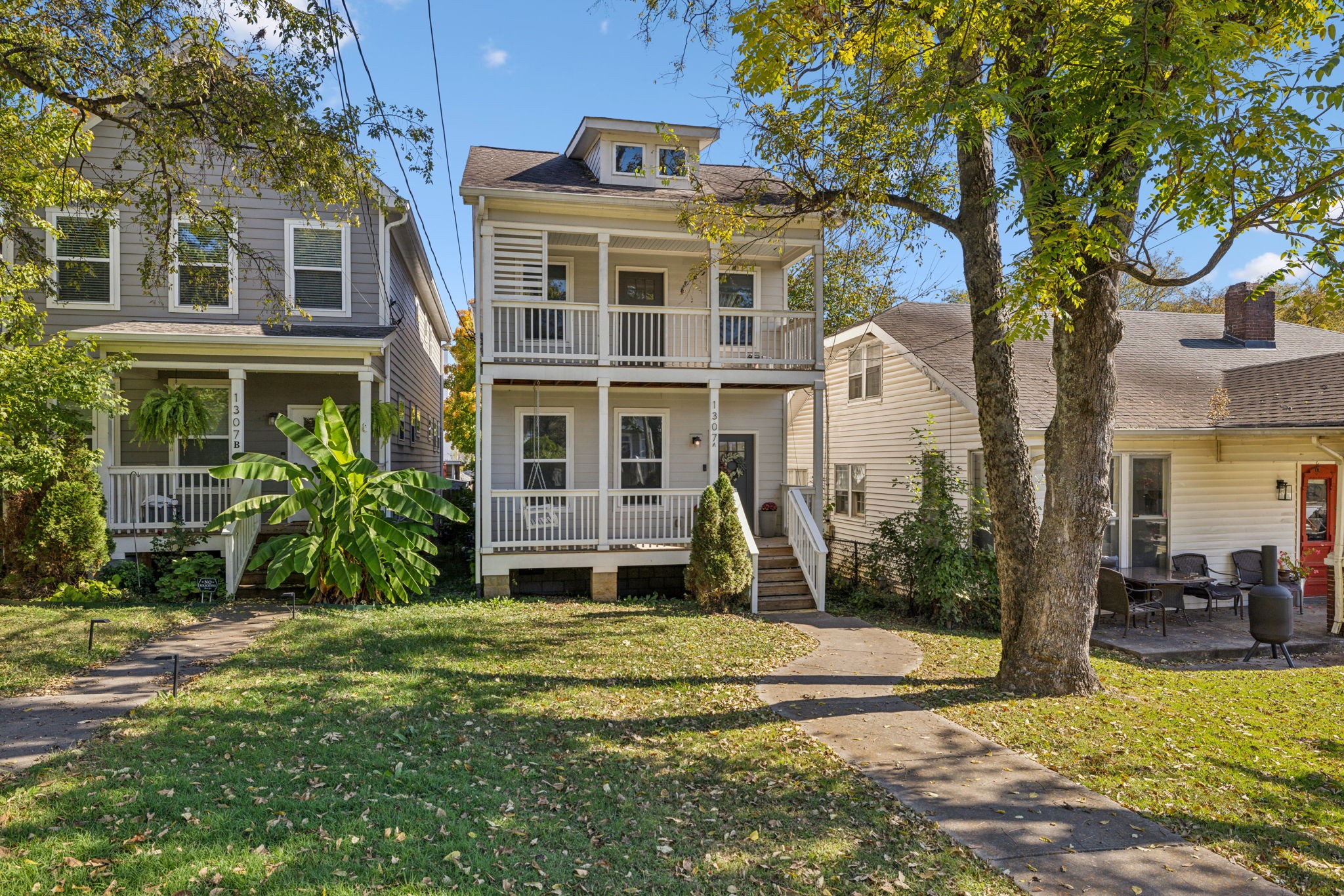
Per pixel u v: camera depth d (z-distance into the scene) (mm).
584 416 15258
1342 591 11328
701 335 15211
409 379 19406
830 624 11578
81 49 8500
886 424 16141
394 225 15352
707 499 12438
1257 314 17078
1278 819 5145
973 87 6805
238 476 11281
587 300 15062
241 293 14508
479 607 11969
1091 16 6547
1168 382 14398
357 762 5391
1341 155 5617
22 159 10414
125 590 12281
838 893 4109
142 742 5551
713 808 5137
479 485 13164
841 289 20547
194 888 3621
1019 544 8289
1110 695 7902
